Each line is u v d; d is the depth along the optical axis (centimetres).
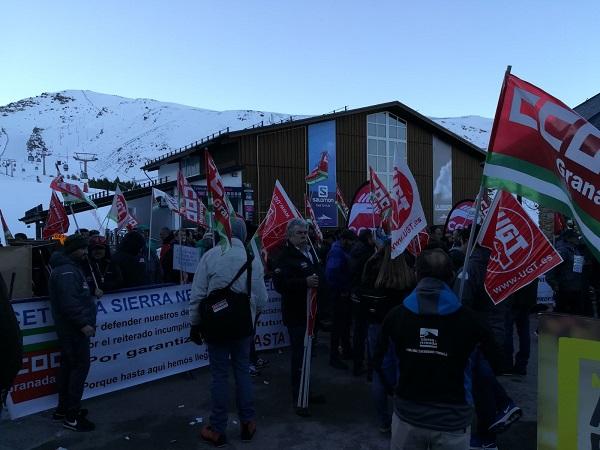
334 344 652
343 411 505
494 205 445
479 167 3175
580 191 299
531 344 775
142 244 732
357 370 616
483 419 396
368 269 474
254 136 2412
